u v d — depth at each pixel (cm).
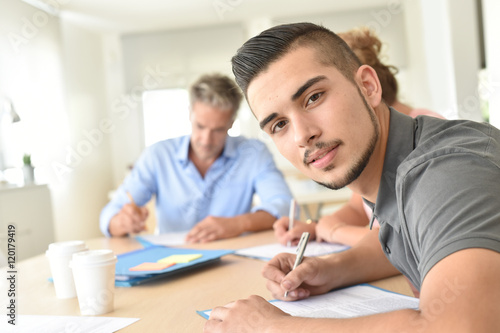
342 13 561
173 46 592
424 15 465
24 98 427
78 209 514
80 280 86
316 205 410
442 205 56
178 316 83
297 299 90
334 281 94
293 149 74
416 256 66
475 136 66
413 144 76
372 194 81
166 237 178
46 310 91
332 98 71
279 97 71
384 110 79
